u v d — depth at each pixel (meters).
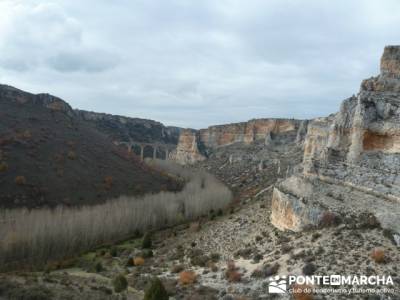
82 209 71.19
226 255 43.12
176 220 78.31
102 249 61.56
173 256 49.31
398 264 28.45
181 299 31.00
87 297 29.14
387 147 41.62
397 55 46.97
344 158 43.66
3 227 55.66
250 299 28.70
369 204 36.56
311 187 42.81
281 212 44.59
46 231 56.28
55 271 48.66
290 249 35.81
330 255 31.75
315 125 79.75
